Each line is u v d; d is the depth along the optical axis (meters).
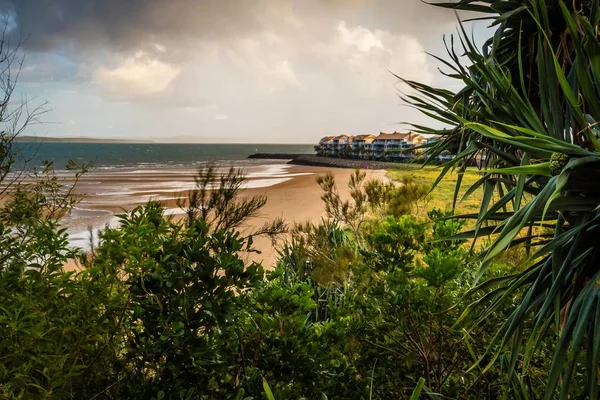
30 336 1.10
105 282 1.40
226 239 1.73
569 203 1.14
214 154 151.12
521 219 1.11
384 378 2.27
